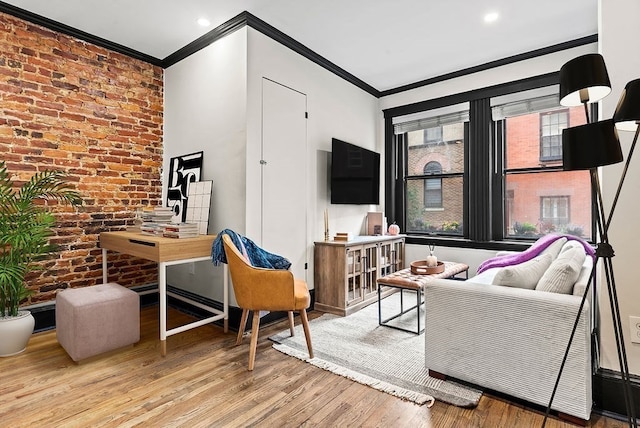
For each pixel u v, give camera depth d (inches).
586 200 137.9
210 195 123.3
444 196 171.6
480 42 133.1
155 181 146.7
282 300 88.9
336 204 151.0
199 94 131.3
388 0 105.6
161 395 74.8
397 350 98.3
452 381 80.0
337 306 134.5
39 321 114.6
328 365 88.0
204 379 81.9
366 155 169.0
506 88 148.8
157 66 147.0
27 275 113.3
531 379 67.9
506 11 112.2
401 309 129.0
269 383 80.0
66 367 87.9
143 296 142.6
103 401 72.4
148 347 101.0
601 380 68.1
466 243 159.2
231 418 66.6
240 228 114.8
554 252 98.2
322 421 65.7
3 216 96.5
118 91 134.6
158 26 119.6
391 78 168.1
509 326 70.4
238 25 115.1
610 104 68.7
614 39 68.4
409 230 183.2
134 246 106.9
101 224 130.3
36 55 114.1
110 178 132.7
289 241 130.0
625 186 66.8
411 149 182.4
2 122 107.5
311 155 141.2
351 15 113.7
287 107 129.3
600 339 68.7
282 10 110.5
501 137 155.0
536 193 148.4
